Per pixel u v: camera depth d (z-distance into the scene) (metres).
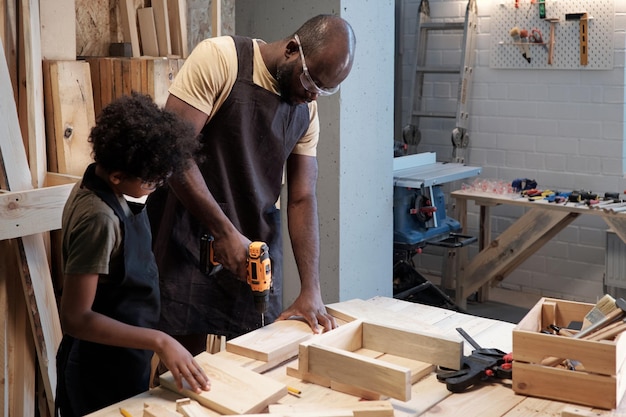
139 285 1.87
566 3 4.91
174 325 2.32
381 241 4.33
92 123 2.84
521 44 5.11
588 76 4.93
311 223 2.35
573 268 5.11
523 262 5.29
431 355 1.84
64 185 2.52
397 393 1.63
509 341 2.03
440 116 5.37
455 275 5.26
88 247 1.69
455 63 5.47
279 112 2.24
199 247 2.30
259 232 2.35
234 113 2.21
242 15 4.16
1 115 2.49
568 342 1.66
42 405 2.78
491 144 5.39
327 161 4.01
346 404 1.65
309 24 2.13
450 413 1.62
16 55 2.67
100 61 2.97
